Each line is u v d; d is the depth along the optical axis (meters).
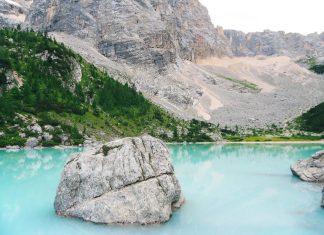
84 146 144.25
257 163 111.44
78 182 50.41
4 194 65.06
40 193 66.06
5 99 157.25
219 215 53.97
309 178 80.25
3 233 45.84
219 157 128.75
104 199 48.47
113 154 51.25
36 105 163.25
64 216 50.09
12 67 179.00
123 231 45.84
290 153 144.12
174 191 52.12
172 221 50.41
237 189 71.69
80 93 195.38
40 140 139.75
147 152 53.09
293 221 52.12
